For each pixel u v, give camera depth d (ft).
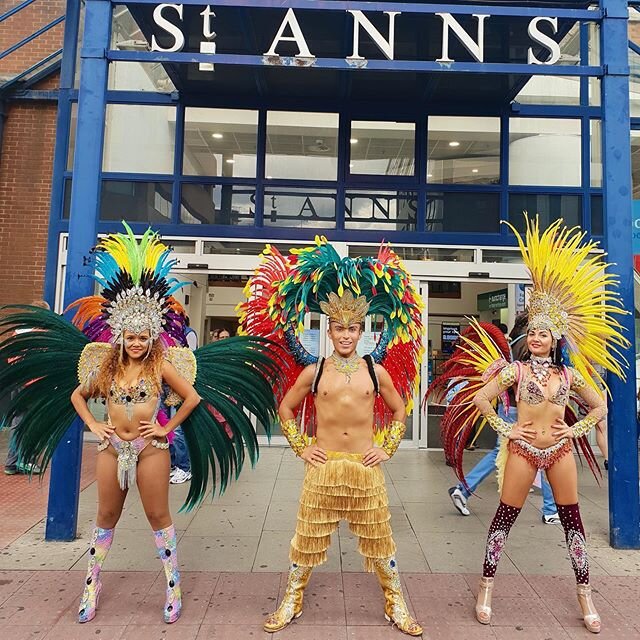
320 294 10.64
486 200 24.62
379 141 24.95
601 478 20.56
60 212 24.68
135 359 9.65
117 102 24.50
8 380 10.06
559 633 9.48
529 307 11.12
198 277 26.11
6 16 25.71
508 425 10.24
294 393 9.93
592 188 24.71
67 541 13.14
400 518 15.61
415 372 10.94
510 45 19.80
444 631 9.50
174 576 9.78
